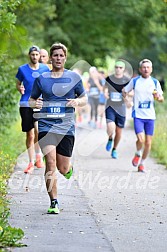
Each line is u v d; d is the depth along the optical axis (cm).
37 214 1512
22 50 1370
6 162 2044
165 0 2300
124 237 1323
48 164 1523
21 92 2086
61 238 1298
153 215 1535
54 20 4866
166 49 5956
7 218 1427
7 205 1538
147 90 2170
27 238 1288
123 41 5200
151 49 6294
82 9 4897
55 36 4722
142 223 1452
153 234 1355
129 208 1611
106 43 5066
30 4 1675
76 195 1769
